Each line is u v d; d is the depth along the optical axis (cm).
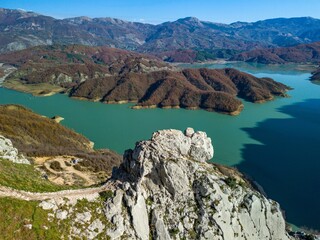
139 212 7125
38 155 16925
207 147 8825
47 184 8406
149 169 7562
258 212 7938
